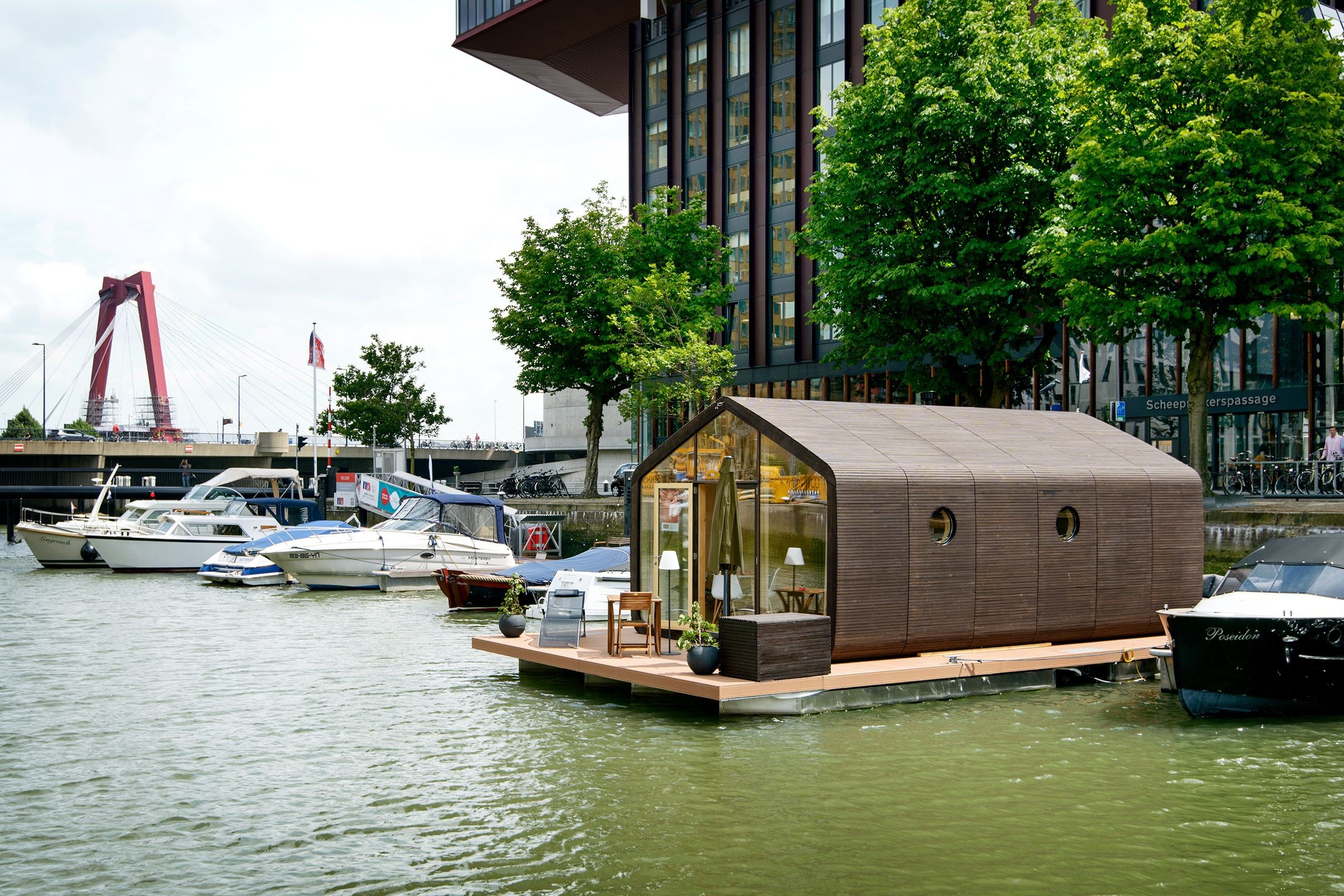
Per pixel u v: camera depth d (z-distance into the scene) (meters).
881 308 35.19
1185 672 15.70
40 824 11.79
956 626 18.02
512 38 70.44
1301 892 9.62
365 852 10.76
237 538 47.69
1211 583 21.20
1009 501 18.61
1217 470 39.84
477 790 12.76
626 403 47.62
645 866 10.26
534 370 51.84
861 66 52.12
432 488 52.97
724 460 19.25
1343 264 26.22
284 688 19.16
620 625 18.39
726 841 10.94
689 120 61.44
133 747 15.04
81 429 127.88
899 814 11.71
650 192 63.69
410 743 15.05
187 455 88.75
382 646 24.28
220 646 24.41
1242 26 26.78
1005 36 32.53
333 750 14.73
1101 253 27.08
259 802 12.45
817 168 54.47
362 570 37.38
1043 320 32.72
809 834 11.10
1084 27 34.25
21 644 24.80
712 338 59.25
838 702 16.50
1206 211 25.38
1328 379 34.47
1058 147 32.38
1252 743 14.65
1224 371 39.47
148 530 47.78
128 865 10.53
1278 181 25.41
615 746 14.66
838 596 16.88
